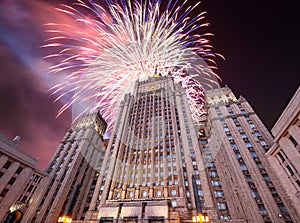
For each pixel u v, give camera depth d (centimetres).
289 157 3133
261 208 4091
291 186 3344
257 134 5700
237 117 6488
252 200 4244
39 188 5266
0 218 3847
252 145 5381
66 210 1911
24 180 4606
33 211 5275
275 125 3459
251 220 4034
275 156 3747
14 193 4262
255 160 4997
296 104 2838
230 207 4584
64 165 7044
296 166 2978
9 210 4091
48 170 7038
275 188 4266
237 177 4825
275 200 4072
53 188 6206
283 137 3288
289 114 3006
